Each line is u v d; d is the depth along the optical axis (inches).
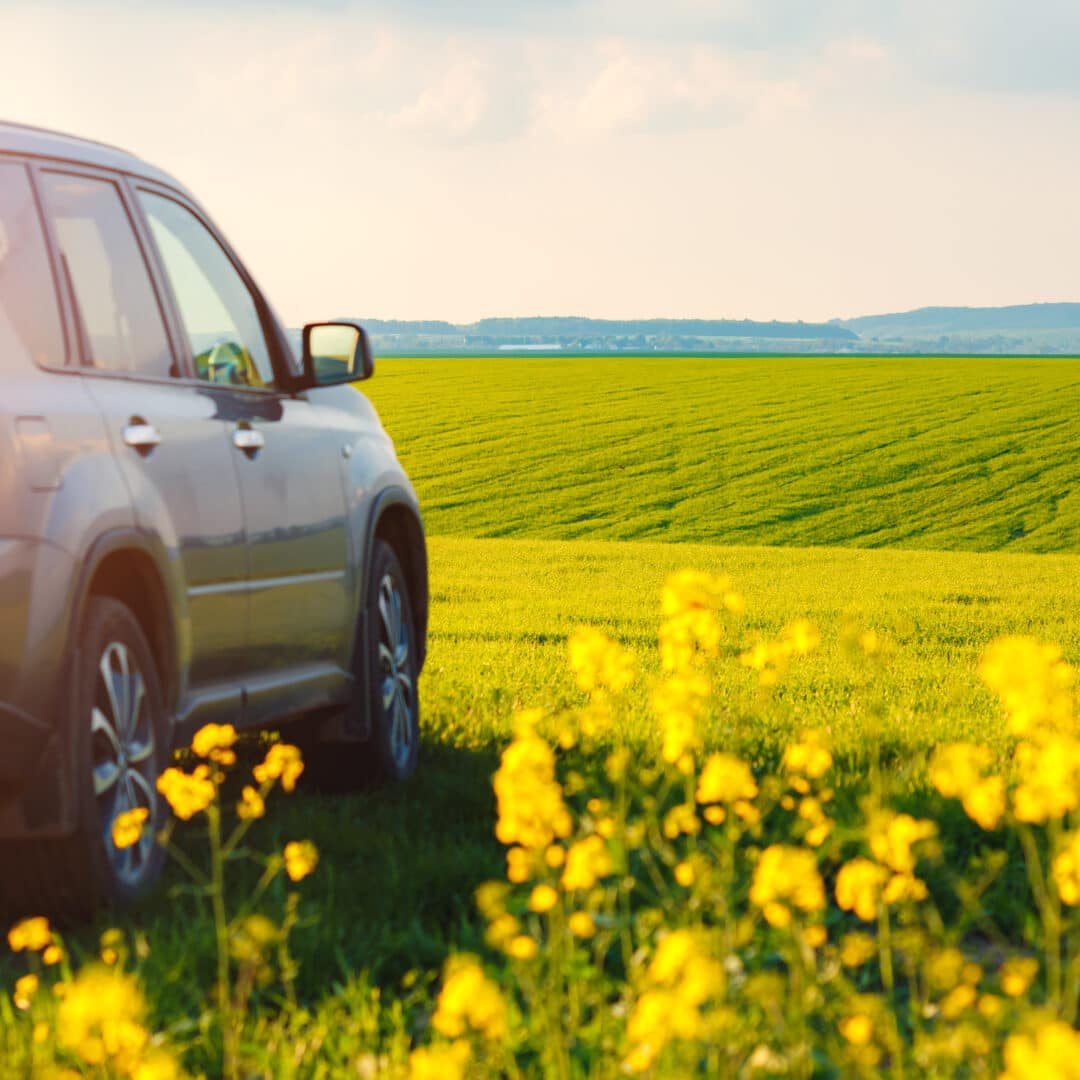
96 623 311.0
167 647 340.8
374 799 436.5
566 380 5221.5
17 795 293.3
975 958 297.1
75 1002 170.4
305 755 450.9
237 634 375.2
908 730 503.2
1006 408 4488.2
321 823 387.2
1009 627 1186.0
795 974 203.0
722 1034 186.7
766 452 3850.9
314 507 419.5
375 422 503.5
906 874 212.5
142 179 389.7
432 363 6018.7
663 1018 149.1
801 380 5246.1
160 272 376.8
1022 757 220.2
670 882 314.2
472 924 309.9
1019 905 312.5
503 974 249.4
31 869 304.8
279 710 401.1
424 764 488.4
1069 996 198.5
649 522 3149.6
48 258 329.4
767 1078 198.5
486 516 3164.4
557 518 3164.4
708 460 3757.4
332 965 279.7
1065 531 3139.8
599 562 1989.4
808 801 276.8
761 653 315.6
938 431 4124.0
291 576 403.5
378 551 470.3
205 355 393.7
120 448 326.3
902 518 3250.5
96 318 342.0
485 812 410.6
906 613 1280.8
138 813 282.8
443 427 4170.8
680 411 4458.7
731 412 4443.9
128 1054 184.5
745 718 526.0
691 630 289.7
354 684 445.1
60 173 350.3
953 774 200.5
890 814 207.2
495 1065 214.7
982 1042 189.2
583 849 191.0
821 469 3673.7
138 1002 179.9
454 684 688.4
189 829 391.2
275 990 270.8
